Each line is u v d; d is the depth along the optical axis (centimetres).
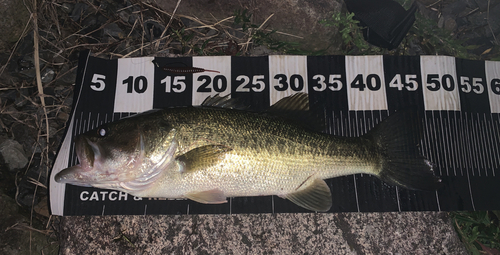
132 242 38
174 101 42
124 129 33
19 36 42
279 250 38
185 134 33
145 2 45
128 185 33
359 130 42
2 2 40
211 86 42
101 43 44
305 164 35
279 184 35
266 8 44
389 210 39
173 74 43
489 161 41
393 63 43
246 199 39
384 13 46
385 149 38
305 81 43
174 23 46
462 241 42
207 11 45
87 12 45
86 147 32
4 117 42
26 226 38
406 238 39
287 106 36
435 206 40
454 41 50
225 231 38
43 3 43
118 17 45
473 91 43
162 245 37
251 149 34
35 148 41
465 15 53
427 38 50
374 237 38
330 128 42
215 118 33
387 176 38
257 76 43
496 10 52
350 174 38
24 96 42
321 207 36
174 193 34
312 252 38
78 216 38
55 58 44
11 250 37
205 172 33
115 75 42
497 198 41
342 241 38
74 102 41
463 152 41
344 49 48
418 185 38
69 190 39
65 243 38
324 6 44
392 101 42
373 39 47
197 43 46
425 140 42
